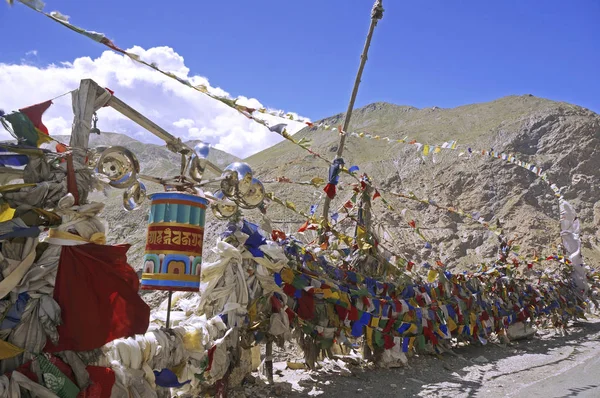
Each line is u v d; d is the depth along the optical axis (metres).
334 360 8.58
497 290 12.59
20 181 4.02
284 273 6.72
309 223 8.63
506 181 70.62
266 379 6.94
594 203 69.50
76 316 3.79
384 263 9.23
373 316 8.09
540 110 86.94
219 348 5.44
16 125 3.87
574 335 14.23
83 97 4.31
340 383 7.30
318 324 7.21
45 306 3.70
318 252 8.08
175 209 4.89
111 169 4.44
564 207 16.98
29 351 3.64
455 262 55.41
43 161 3.94
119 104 4.57
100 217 4.25
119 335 3.96
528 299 13.55
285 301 6.62
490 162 74.00
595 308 20.64
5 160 3.86
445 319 10.11
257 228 6.63
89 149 4.33
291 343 9.07
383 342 8.30
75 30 4.21
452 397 6.89
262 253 6.35
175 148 5.11
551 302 14.82
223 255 5.93
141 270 4.98
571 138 77.25
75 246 3.91
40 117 4.11
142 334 4.17
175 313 5.79
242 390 6.25
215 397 5.58
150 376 4.45
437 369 8.76
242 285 5.98
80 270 3.89
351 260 8.91
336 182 8.24
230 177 5.56
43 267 3.77
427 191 72.06
